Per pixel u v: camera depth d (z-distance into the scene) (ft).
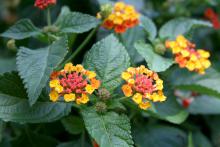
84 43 1.51
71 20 1.46
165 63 1.44
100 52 1.33
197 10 2.14
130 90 1.23
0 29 2.14
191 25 1.63
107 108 1.27
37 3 1.48
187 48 1.49
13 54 1.91
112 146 1.17
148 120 1.66
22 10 2.04
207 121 1.80
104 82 1.30
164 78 1.55
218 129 1.78
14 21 2.14
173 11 2.03
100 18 1.54
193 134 1.73
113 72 1.31
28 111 1.28
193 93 1.73
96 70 1.32
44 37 1.46
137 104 1.29
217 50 2.15
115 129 1.20
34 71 1.19
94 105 1.26
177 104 1.55
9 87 1.28
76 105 1.30
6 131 1.70
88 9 1.99
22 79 1.28
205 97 1.73
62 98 1.29
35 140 1.52
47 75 1.17
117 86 1.30
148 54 1.46
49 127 1.58
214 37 2.14
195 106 1.70
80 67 1.24
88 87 1.20
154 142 1.56
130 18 1.54
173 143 1.58
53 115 1.29
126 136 1.19
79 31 1.43
